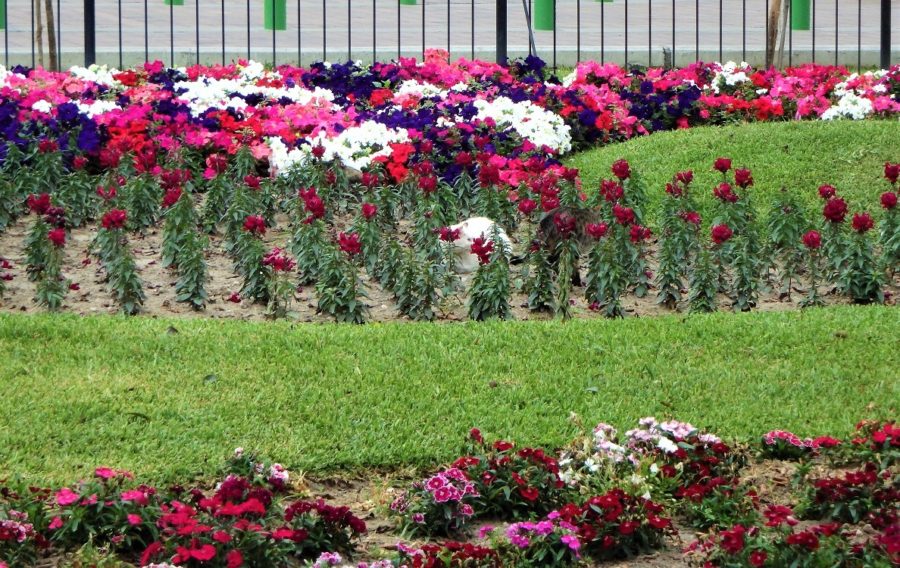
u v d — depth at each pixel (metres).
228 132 11.52
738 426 6.69
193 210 9.58
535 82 13.68
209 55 16.83
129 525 5.23
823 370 7.41
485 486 5.77
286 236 10.22
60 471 5.93
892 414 6.81
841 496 5.71
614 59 17.36
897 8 24.67
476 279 8.50
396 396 6.96
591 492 5.76
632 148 12.29
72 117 11.37
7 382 6.88
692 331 8.00
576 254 8.93
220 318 8.52
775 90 13.99
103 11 22.80
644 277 9.18
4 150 10.78
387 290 8.95
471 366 7.38
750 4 24.94
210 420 6.57
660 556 5.44
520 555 5.25
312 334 7.80
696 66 14.64
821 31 21.36
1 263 9.18
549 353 7.61
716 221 10.01
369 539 5.54
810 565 5.07
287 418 6.64
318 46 18.77
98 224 10.05
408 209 10.65
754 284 8.91
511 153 11.66
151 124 11.55
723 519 5.64
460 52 17.12
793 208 9.72
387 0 25.03
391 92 13.40
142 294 8.55
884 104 13.32
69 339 7.57
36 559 5.14
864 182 11.28
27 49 17.92
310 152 10.86
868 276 9.08
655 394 7.07
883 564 5.05
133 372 7.11
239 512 5.01
